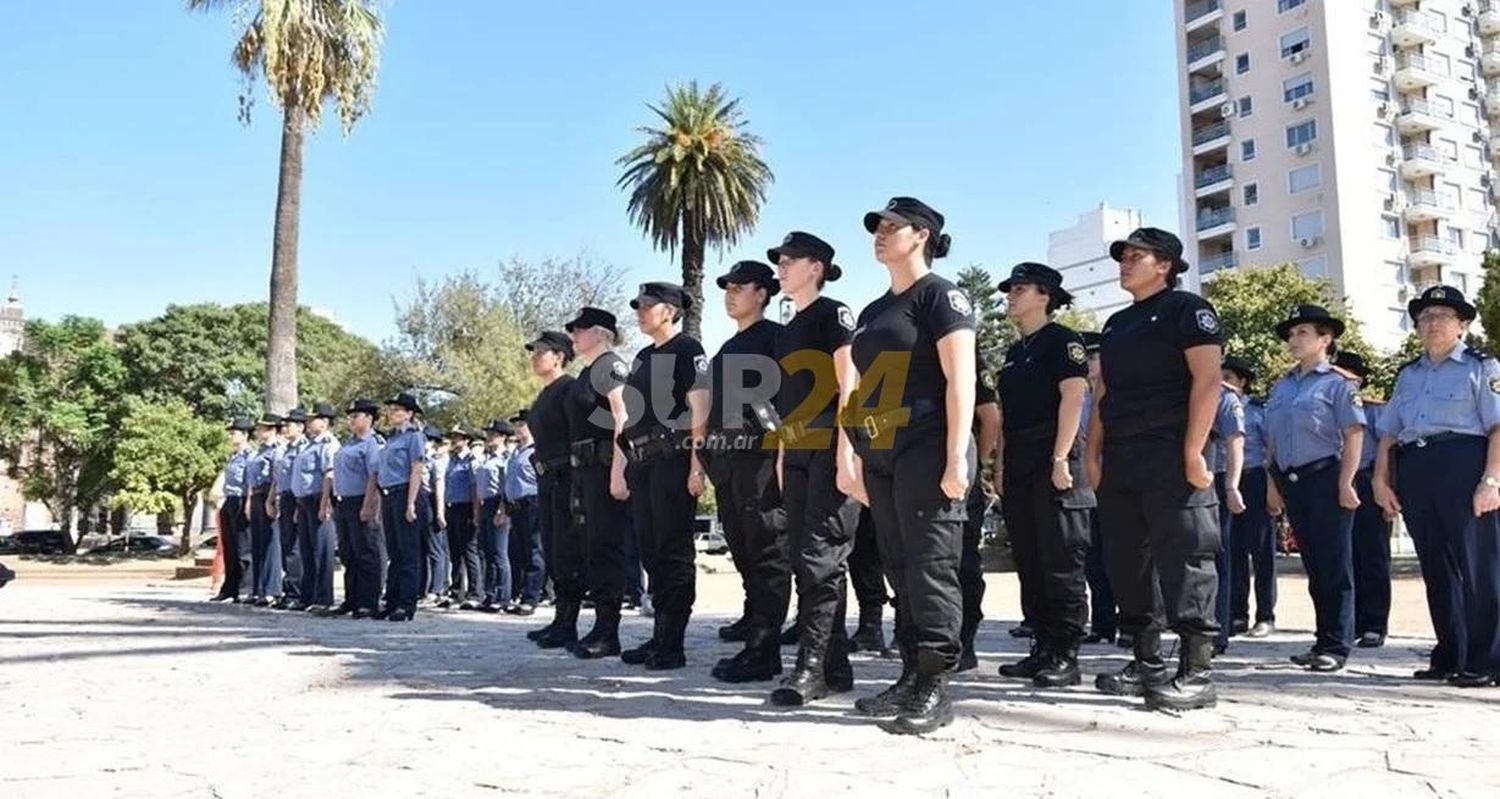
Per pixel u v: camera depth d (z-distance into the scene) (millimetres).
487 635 7699
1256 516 8055
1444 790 3059
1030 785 3123
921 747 3631
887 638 7438
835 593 4617
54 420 38531
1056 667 5133
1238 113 53500
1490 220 54594
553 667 5770
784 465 4801
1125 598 4742
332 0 18156
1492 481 4965
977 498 5797
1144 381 4566
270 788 3176
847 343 4625
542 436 7039
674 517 5730
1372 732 3871
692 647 6855
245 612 10016
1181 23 56781
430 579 12000
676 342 5914
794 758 3479
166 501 38438
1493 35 56312
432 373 36438
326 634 7723
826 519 4602
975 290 48625
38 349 40000
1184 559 4426
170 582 18359
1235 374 8055
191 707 4539
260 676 5457
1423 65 52125
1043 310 5613
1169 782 3152
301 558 10469
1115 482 4629
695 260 31203
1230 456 6781
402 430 9469
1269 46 52500
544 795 3068
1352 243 49344
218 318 44812
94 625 8453
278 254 17953
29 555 41688
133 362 43125
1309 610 11242
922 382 4082
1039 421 5336
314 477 10156
